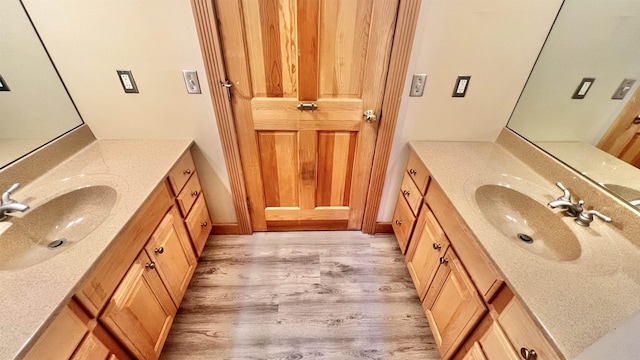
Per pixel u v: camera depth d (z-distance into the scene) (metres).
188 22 1.24
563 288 0.77
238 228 2.01
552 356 0.67
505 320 0.84
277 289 1.68
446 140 1.63
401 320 1.54
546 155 1.28
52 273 0.77
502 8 1.22
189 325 1.48
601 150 1.06
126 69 1.33
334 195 1.90
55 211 1.07
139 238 1.09
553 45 1.26
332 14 1.25
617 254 0.87
